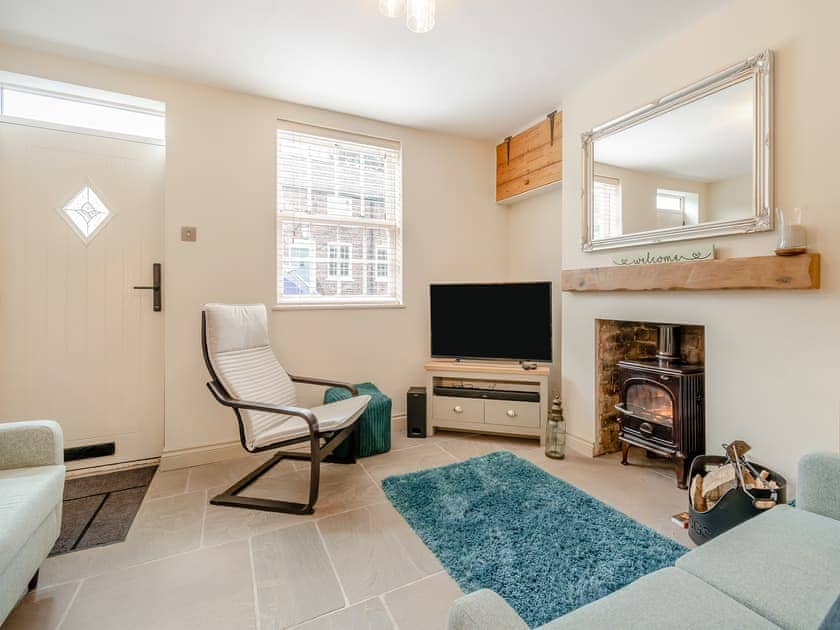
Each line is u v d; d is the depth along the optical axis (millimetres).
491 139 3594
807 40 1615
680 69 2076
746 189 1813
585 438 2729
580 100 2670
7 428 1453
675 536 1735
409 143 3305
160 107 2557
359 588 1450
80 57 2273
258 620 1307
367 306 3164
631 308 2387
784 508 1200
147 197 2586
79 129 2418
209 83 2568
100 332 2490
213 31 2049
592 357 2664
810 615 778
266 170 2791
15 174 2283
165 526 1853
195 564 1583
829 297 1571
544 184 3090
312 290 3029
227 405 2074
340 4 1856
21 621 1291
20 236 2297
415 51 2236
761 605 820
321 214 3035
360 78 2521
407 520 1884
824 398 1593
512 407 2973
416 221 3354
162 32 2055
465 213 3572
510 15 1940
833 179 1555
